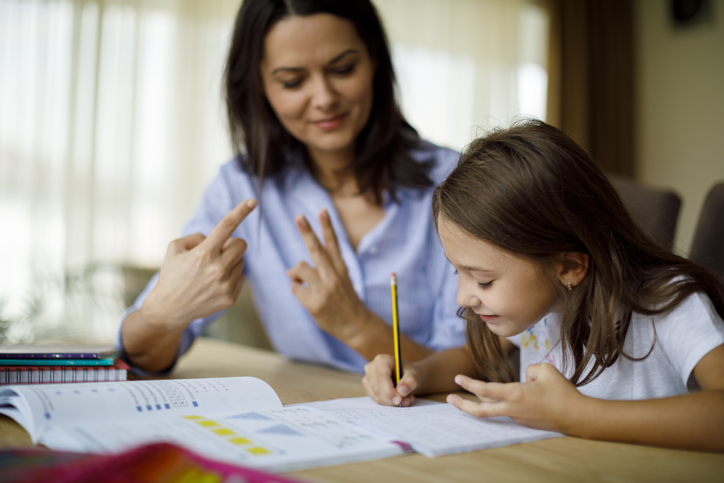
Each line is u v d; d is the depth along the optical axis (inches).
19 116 117.4
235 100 47.1
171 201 129.4
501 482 17.9
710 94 159.6
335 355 46.5
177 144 129.9
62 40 120.6
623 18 172.9
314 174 49.6
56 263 118.9
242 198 49.5
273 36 40.3
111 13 124.0
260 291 48.9
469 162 28.9
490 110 164.2
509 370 34.7
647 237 30.1
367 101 42.7
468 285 28.3
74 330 110.4
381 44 43.8
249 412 24.2
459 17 162.1
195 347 53.7
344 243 46.3
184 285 35.3
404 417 25.4
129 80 125.3
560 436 23.4
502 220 26.2
